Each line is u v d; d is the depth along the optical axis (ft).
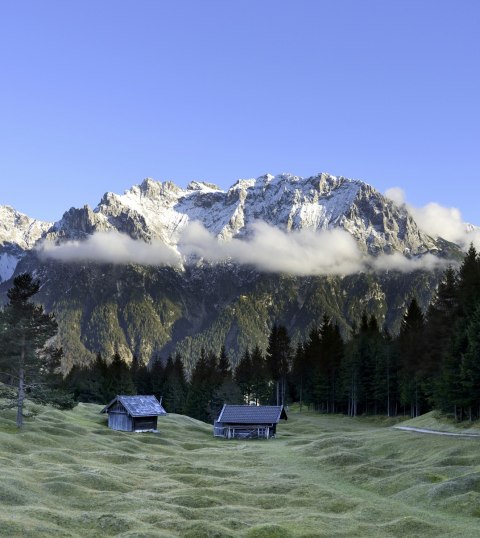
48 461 216.95
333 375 541.34
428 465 222.89
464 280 371.56
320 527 153.17
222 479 210.18
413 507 174.19
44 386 292.61
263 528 147.84
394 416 466.70
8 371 288.30
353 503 179.52
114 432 334.24
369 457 257.14
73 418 379.35
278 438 376.48
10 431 267.18
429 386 383.04
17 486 166.50
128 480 199.00
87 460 232.94
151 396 386.52
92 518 149.18
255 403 625.00
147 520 151.84
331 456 253.03
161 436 362.12
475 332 312.09
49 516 145.79
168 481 203.92
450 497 175.32
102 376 567.18
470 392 301.02
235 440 367.04
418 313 501.56
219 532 144.15
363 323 616.80
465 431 289.74
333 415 526.57
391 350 483.10
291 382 637.30
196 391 552.41
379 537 147.13
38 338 284.20
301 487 198.49
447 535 146.00
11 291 288.10
